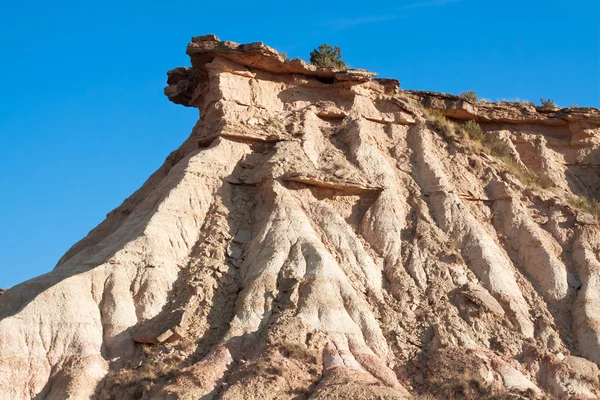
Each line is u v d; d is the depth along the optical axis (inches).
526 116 1488.7
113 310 1039.0
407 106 1411.2
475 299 1113.4
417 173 1320.1
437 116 1445.6
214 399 915.4
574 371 1042.7
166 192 1192.8
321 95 1405.0
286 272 1075.3
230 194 1223.5
